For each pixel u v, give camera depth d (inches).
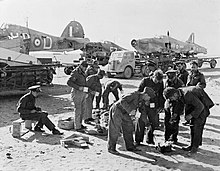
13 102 464.4
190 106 235.1
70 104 452.4
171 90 229.3
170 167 209.2
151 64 285.0
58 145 253.4
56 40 898.7
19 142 260.2
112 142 235.6
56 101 477.4
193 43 1024.9
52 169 201.3
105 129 289.7
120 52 834.2
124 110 232.2
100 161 218.2
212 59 1075.9
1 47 496.7
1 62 473.7
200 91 232.7
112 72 829.2
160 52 926.4
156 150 244.4
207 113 237.8
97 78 330.6
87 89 291.1
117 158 225.5
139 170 203.0
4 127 308.0
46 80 554.9
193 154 236.5
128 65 835.4
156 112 257.0
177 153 238.8
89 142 262.2
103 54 1010.1
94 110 365.1
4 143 256.1
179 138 278.4
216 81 714.2
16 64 494.6
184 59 959.6
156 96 257.1
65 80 798.5
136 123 261.0
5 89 474.0
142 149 247.3
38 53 712.4
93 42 1005.8
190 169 205.8
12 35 645.3
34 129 295.4
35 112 284.7
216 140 275.1
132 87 644.1
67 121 307.7
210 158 228.1
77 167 205.5
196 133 237.6
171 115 247.9
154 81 257.9
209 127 322.7
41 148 245.1
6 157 222.7
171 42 946.7
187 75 335.3
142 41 921.5
